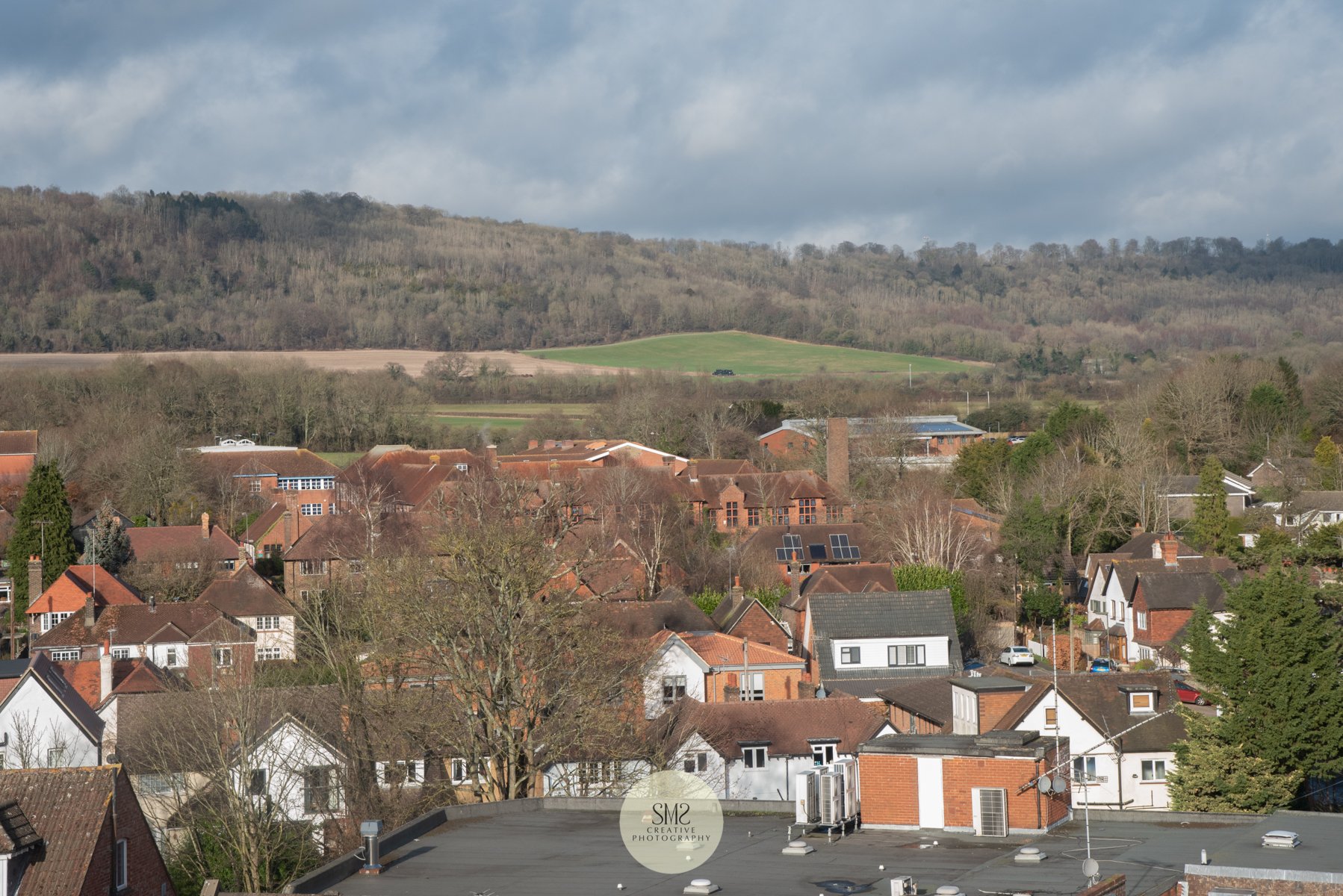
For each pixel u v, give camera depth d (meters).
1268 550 66.62
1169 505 119.94
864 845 26.62
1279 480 131.25
